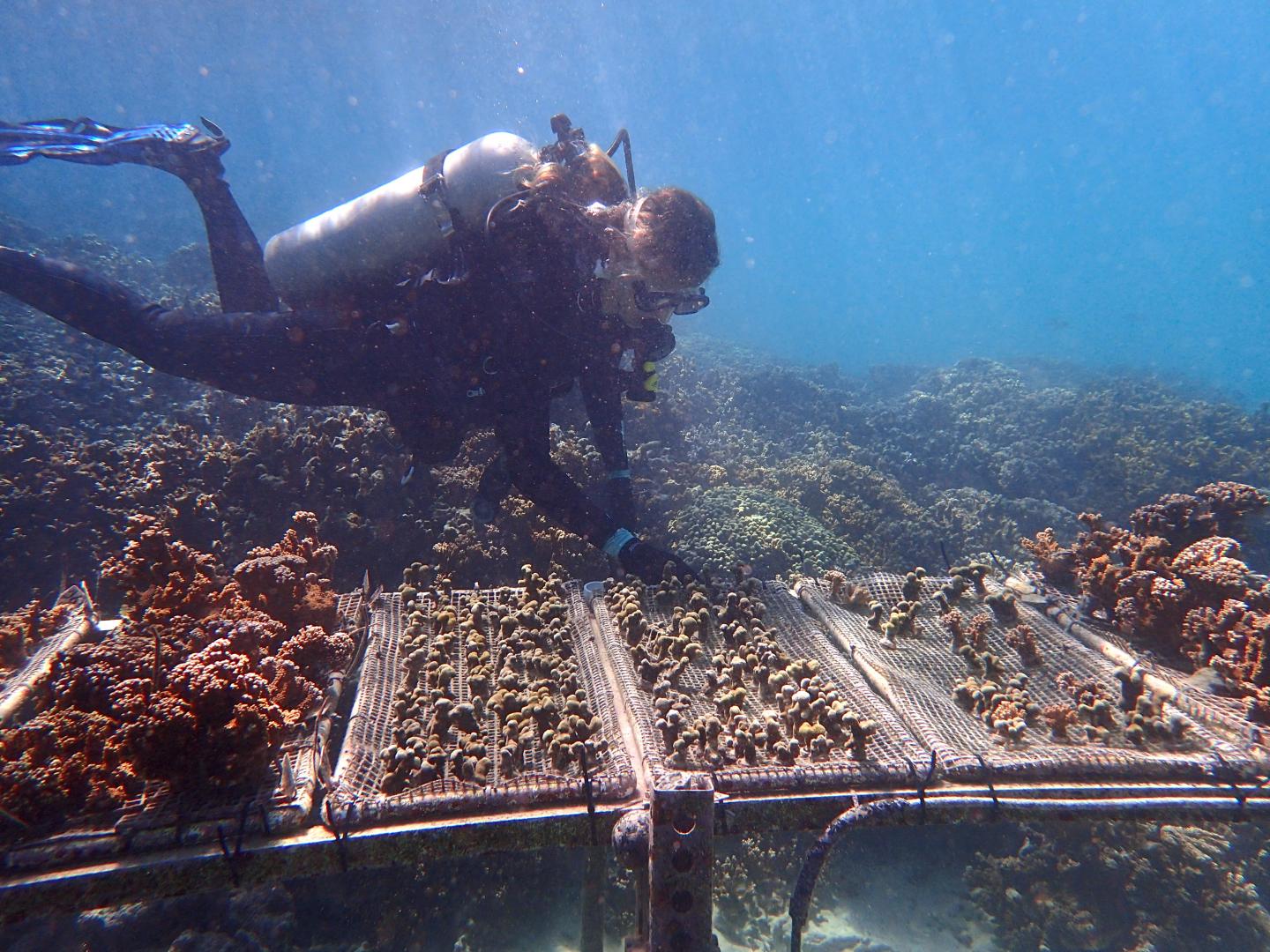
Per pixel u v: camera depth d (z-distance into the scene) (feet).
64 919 11.07
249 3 189.47
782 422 41.22
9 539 15.60
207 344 12.64
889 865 14.57
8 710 7.36
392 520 16.46
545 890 12.44
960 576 10.14
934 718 7.43
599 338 10.62
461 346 10.66
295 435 17.57
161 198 116.16
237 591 9.00
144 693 6.33
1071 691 8.12
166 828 5.59
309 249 11.94
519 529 17.04
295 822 5.67
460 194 10.50
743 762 6.60
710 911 5.14
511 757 6.63
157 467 17.15
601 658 8.44
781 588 10.14
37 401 22.79
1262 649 7.88
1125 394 55.11
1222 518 11.36
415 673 8.21
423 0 199.82
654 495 23.12
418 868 12.13
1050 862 14.03
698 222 8.73
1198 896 13.34
